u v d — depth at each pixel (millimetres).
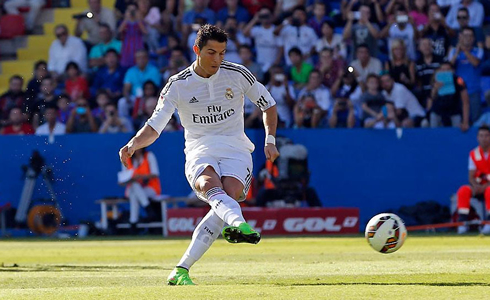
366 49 51156
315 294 12836
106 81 54875
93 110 53531
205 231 15789
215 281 16672
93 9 57656
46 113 52281
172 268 22047
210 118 16422
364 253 27656
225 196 15141
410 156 47469
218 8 55750
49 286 16141
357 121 49469
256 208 45156
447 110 48688
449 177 47344
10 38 64188
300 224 44969
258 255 27641
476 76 50938
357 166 47344
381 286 14273
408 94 49469
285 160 46062
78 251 32406
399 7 52031
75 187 49125
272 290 13516
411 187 47469
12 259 27578
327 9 54781
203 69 16156
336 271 19203
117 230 47938
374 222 21328
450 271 18516
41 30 64375
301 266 21422
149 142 16312
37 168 49125
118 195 48562
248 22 55312
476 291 13250
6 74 62906
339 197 47312
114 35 57344
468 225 45219
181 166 47812
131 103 53000
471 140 47344
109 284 16391
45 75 53594
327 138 47156
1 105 52750
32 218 48438
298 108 49000
